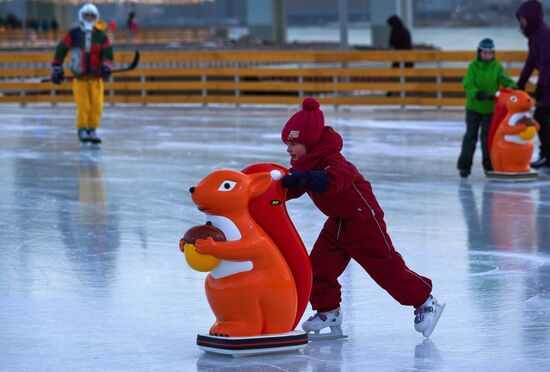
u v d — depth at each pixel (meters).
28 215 22.25
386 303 14.51
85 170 29.86
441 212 22.31
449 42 152.50
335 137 11.78
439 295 14.98
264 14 110.06
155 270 16.78
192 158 32.47
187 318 13.79
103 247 18.72
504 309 14.16
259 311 11.72
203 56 52.88
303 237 19.59
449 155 32.84
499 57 46.84
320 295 12.65
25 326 13.43
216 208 11.36
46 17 161.12
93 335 12.98
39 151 34.81
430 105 49.81
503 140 26.73
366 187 12.12
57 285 15.77
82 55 35.78
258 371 11.35
